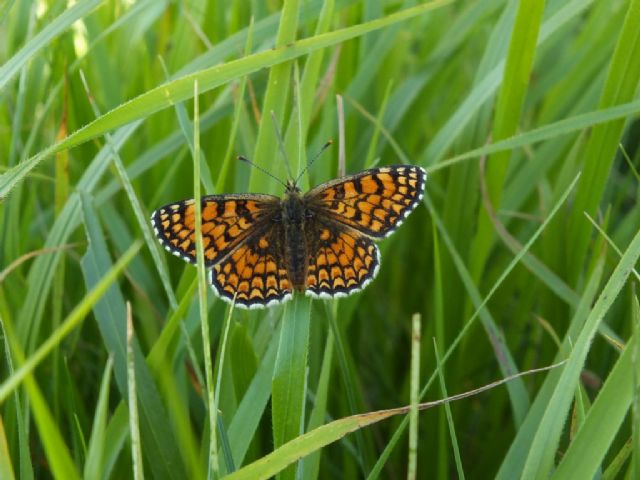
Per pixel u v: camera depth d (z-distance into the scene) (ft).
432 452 0.53
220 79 0.43
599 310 0.37
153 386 0.43
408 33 0.64
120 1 0.61
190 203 0.46
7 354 0.40
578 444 0.36
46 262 0.47
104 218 0.53
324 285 0.46
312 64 0.47
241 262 0.46
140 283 0.52
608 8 0.61
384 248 0.56
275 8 0.60
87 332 0.54
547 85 0.60
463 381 0.55
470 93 0.52
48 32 0.45
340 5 0.51
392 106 0.57
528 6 0.46
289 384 0.39
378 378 0.59
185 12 0.55
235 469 0.40
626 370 0.36
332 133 0.55
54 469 0.32
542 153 0.54
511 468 0.41
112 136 0.50
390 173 0.47
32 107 0.56
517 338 0.55
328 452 0.52
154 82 0.60
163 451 0.42
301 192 0.48
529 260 0.50
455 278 0.53
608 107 0.48
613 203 0.62
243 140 0.55
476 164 0.52
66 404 0.48
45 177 0.50
